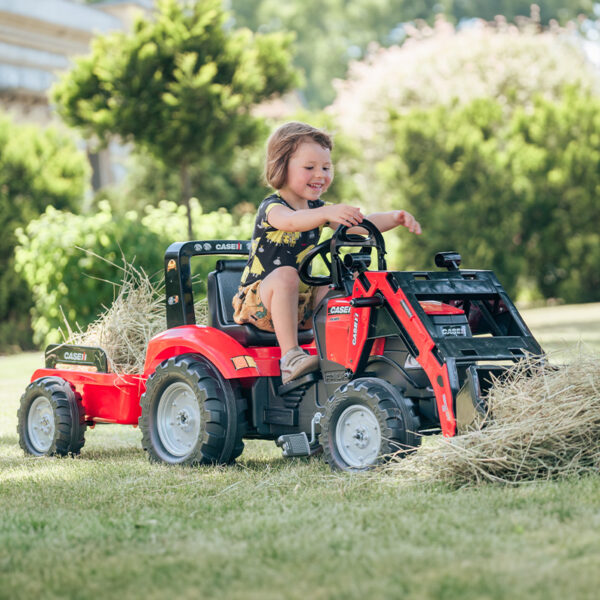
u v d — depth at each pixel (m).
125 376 5.76
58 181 19.09
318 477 4.61
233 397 5.16
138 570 3.09
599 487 3.94
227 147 15.08
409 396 4.68
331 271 4.95
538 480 4.09
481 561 3.03
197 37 14.90
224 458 5.18
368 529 3.47
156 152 14.79
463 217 21.69
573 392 4.27
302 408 5.12
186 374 5.23
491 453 4.13
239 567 3.08
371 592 2.79
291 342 5.04
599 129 22.66
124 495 4.36
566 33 33.84
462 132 22.19
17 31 29.62
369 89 29.22
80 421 5.92
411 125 22.31
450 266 4.97
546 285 23.09
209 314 5.54
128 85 14.59
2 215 18.30
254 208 23.00
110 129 14.64
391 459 4.38
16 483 4.75
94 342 6.39
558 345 10.57
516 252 22.41
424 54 29.78
